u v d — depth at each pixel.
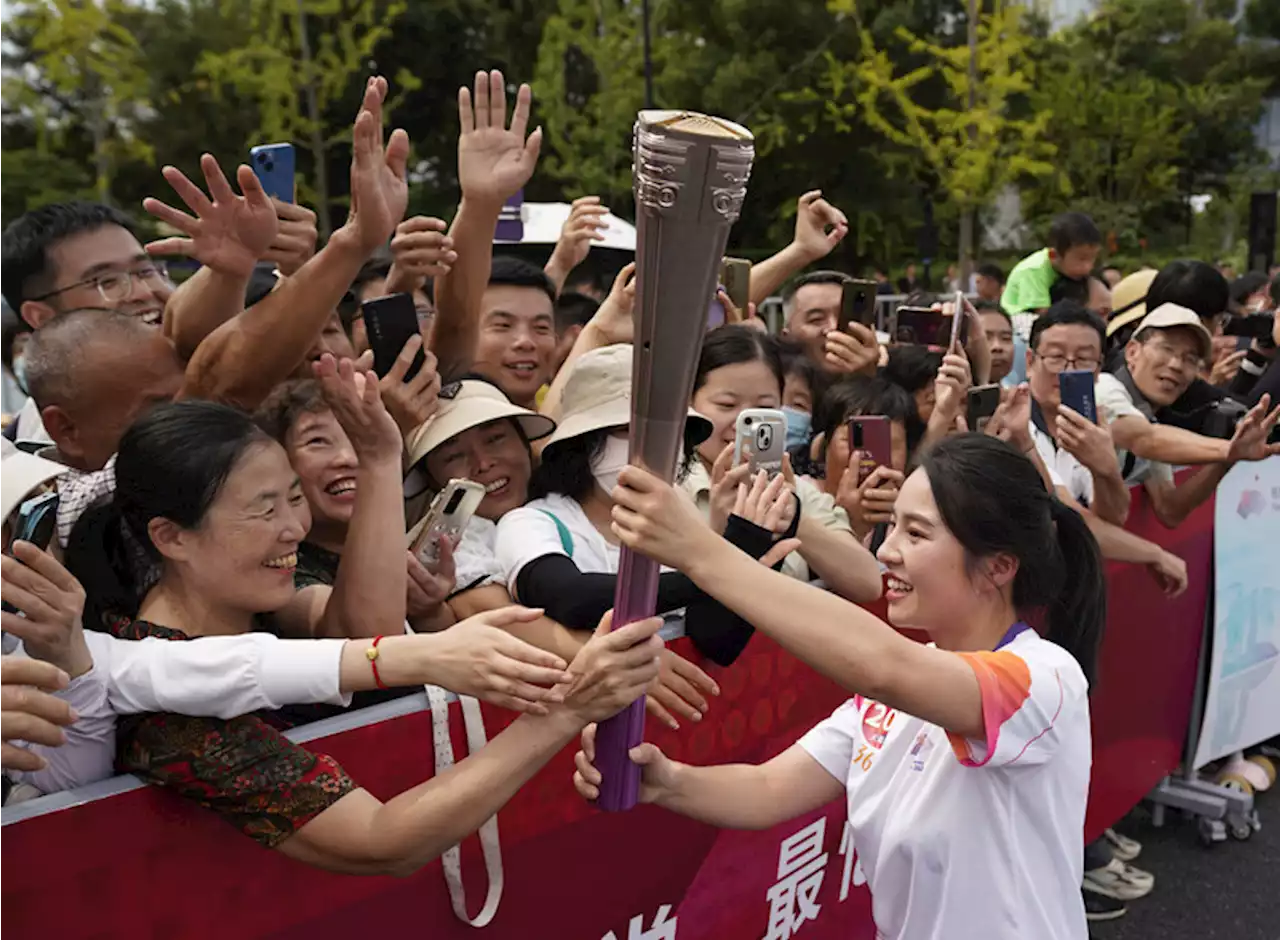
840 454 3.00
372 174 2.05
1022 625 1.68
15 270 2.49
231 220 2.12
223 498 1.55
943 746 1.66
